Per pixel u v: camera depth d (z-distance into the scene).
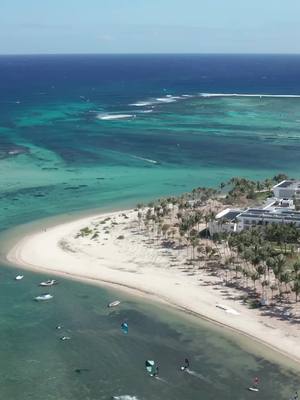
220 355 111.44
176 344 115.81
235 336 117.69
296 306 127.62
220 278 143.00
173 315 127.44
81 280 146.50
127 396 99.56
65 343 117.00
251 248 147.88
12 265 156.88
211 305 130.12
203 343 115.88
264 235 163.50
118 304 133.00
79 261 157.88
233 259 148.62
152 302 133.75
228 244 157.50
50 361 110.38
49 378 104.88
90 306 132.75
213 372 106.19
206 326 122.12
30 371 107.06
